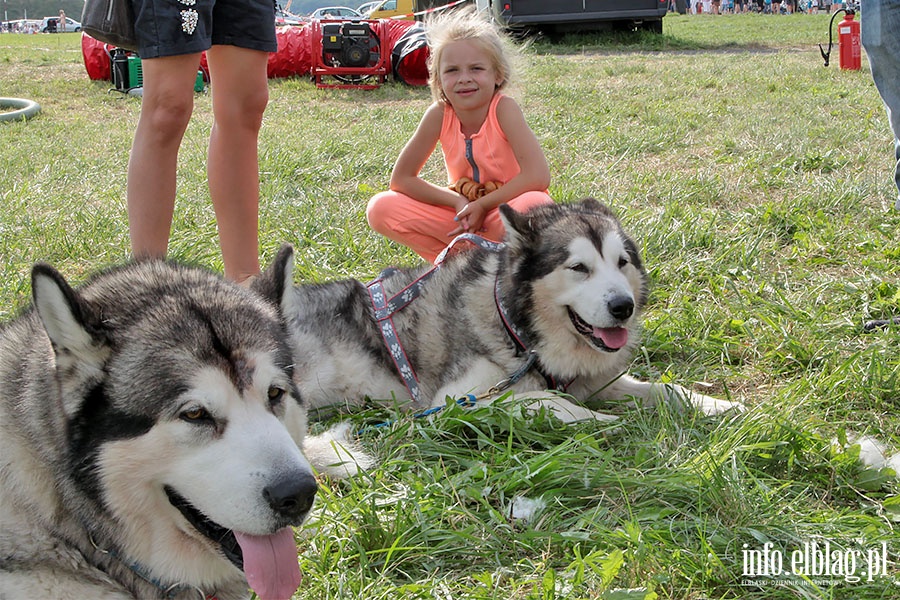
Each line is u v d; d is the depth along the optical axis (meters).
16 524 2.43
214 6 4.37
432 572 2.88
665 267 5.68
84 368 2.33
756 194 7.65
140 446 2.32
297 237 6.57
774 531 2.97
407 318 4.48
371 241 6.38
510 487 3.30
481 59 5.09
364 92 16.47
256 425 2.39
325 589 2.75
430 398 4.36
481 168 5.29
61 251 6.32
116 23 4.20
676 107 12.42
